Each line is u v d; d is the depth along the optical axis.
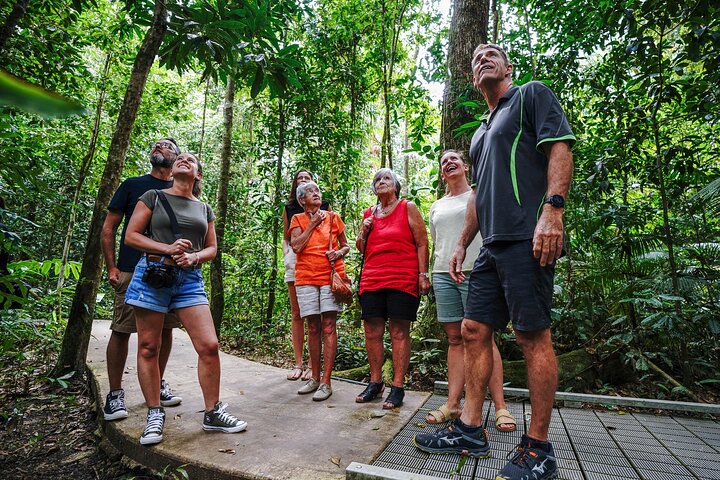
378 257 2.93
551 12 4.85
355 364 4.29
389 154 5.66
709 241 4.05
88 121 6.46
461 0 4.26
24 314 3.10
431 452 2.06
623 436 2.38
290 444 2.20
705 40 2.99
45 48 4.05
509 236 1.79
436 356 3.79
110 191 3.68
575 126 4.75
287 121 6.00
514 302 1.77
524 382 3.54
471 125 3.34
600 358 3.79
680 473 1.92
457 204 2.72
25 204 6.09
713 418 2.77
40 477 2.23
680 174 3.81
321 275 3.13
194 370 3.70
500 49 2.08
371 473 1.70
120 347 2.61
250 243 6.11
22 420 2.81
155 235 2.39
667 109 4.41
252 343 5.40
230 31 2.77
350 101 6.57
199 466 1.99
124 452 2.30
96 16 5.57
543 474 1.67
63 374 3.52
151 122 7.41
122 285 2.62
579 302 4.14
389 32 6.23
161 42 3.72
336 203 6.34
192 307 2.39
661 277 3.69
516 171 1.84
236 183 8.99
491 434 2.37
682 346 3.55
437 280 2.67
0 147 1.93
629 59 4.23
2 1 2.19
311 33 5.88
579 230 4.17
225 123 6.04
